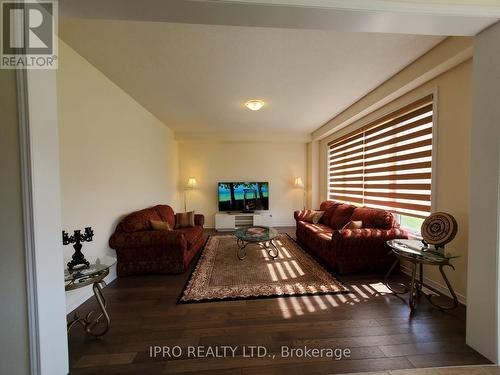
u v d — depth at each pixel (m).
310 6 1.22
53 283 1.22
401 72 2.57
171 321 1.89
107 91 2.69
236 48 2.11
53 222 1.22
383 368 1.39
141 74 2.61
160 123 4.51
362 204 3.90
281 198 6.16
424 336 1.67
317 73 2.61
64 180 2.03
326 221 4.27
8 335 1.13
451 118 2.22
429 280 2.51
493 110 1.38
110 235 2.76
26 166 1.10
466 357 1.47
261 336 1.68
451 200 2.24
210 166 5.99
